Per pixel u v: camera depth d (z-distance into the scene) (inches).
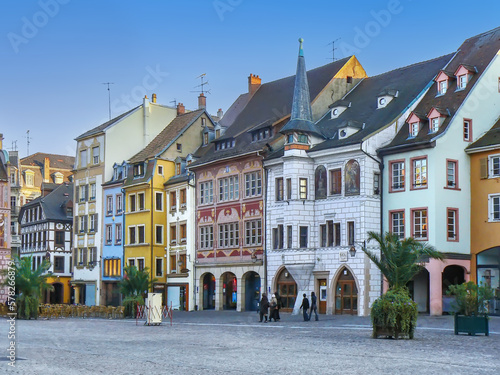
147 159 2551.7
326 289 1898.4
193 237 2364.7
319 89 2165.4
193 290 2341.3
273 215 2037.4
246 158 2148.1
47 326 1513.3
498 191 1729.8
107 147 2743.6
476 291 1184.8
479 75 1827.0
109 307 1937.7
